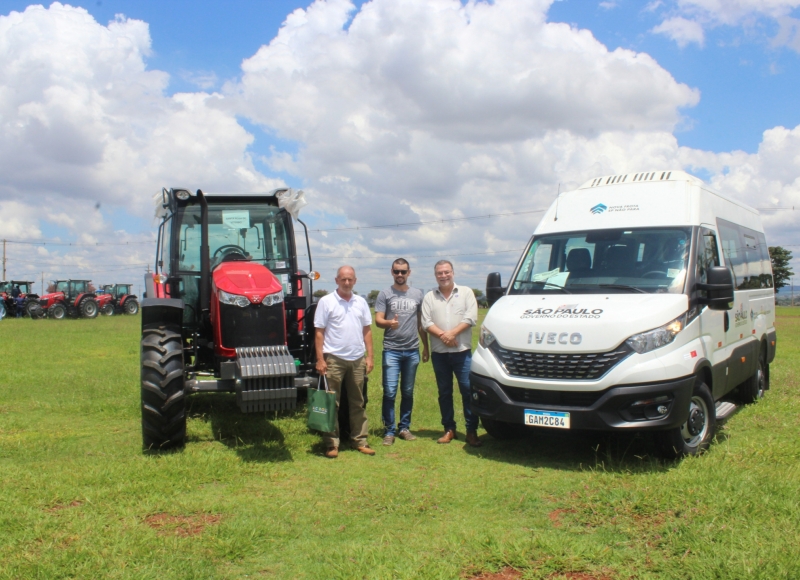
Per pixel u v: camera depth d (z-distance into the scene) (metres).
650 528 4.07
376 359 12.70
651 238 6.35
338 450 6.22
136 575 3.46
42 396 9.09
